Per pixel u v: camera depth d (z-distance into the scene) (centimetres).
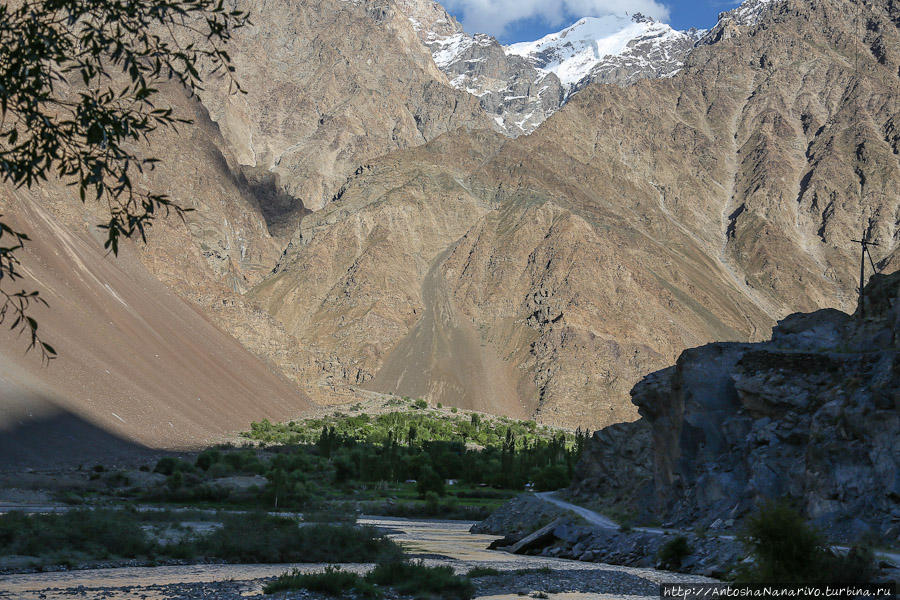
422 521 10388
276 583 3606
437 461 16125
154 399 17200
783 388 4703
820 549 2947
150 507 9031
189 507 9531
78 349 16288
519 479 15025
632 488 6844
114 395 15638
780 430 4572
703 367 5316
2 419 11662
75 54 1464
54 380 14300
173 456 14162
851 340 4869
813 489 3947
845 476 3844
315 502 10912
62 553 4581
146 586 3672
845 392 4212
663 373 6141
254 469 13775
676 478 5422
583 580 4000
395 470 15325
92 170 1434
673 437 5575
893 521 3550
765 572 2906
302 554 5319
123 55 1471
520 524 7594
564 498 7862
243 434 19000
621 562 4912
